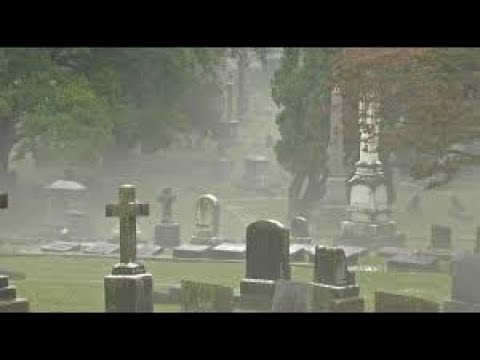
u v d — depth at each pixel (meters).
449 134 90.75
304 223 126.81
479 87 89.62
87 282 94.19
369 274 101.25
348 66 99.75
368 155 129.62
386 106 99.94
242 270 105.50
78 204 146.75
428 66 89.69
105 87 172.25
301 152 164.12
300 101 163.75
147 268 106.56
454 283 74.25
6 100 153.25
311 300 70.50
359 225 127.88
